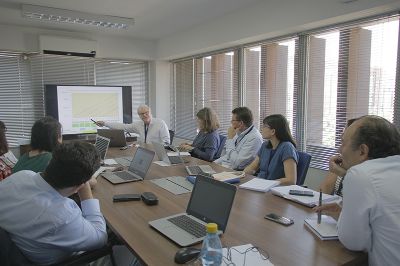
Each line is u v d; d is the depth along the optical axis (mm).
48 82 5133
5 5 3760
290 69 3727
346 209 1249
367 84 2992
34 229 1285
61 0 3586
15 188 1344
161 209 1734
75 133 5133
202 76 5414
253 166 2814
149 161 2377
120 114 5492
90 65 5512
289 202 1861
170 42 5516
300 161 2535
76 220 1354
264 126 2629
